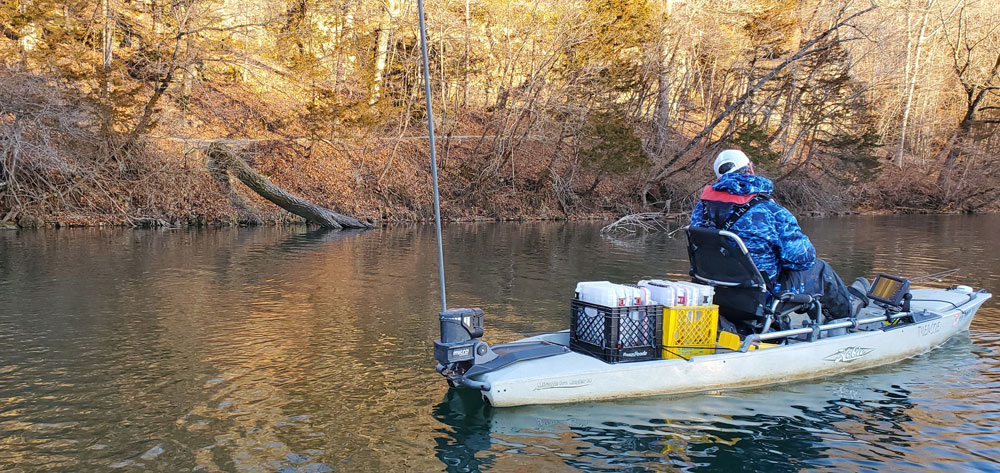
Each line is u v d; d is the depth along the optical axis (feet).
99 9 72.59
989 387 18.01
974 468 13.19
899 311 20.94
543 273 39.75
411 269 40.73
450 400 16.85
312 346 22.02
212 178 75.41
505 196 94.79
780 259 17.93
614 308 16.58
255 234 63.93
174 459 13.34
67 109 65.72
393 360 20.43
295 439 14.37
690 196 100.12
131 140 70.03
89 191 68.85
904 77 121.29
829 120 113.19
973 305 23.95
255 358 20.56
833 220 97.55
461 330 16.22
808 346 18.30
